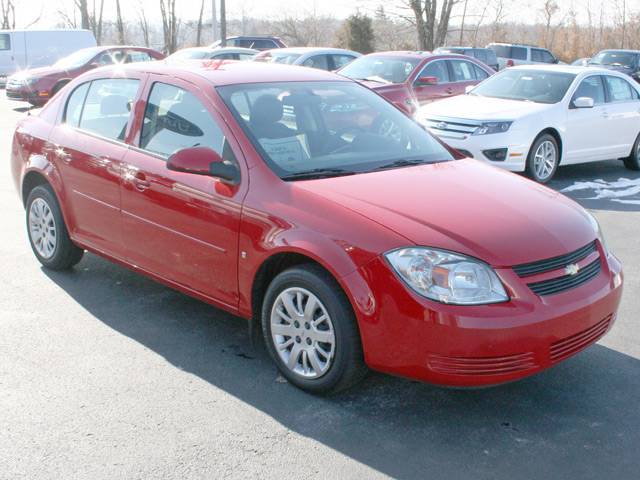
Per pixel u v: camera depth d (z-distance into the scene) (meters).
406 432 3.47
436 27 38.66
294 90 4.71
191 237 4.27
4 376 3.93
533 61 28.45
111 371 4.02
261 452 3.28
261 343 4.45
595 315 3.64
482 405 3.75
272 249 3.78
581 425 3.58
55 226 5.44
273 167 4.02
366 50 43.38
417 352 3.36
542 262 3.52
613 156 10.73
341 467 3.18
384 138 4.73
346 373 3.62
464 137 9.20
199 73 4.66
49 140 5.42
